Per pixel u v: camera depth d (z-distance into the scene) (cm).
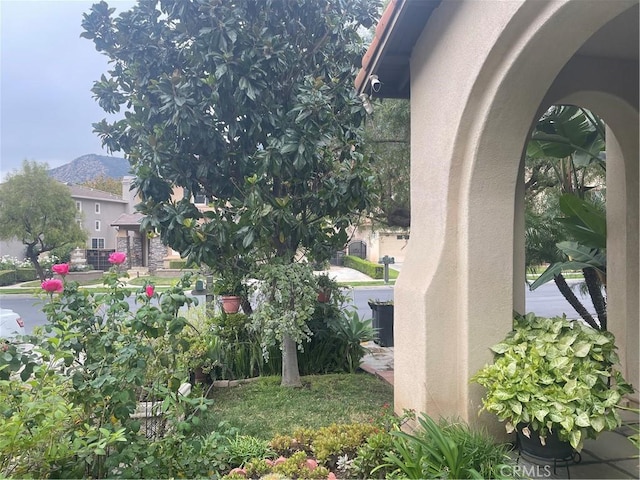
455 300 368
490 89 334
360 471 321
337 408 480
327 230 630
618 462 323
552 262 624
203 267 705
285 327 507
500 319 356
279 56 529
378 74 491
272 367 618
